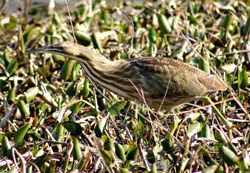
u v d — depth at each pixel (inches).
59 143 421.1
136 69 488.1
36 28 612.4
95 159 390.0
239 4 658.8
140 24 649.0
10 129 472.7
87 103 467.8
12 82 533.0
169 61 494.6
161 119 473.4
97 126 431.5
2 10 712.4
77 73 526.6
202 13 663.1
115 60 529.3
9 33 662.5
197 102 512.1
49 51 495.8
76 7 734.5
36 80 528.1
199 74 494.0
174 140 421.4
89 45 573.3
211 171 366.3
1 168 405.1
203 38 571.8
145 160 391.9
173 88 487.8
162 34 597.6
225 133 423.8
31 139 452.8
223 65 516.1
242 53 535.8
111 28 629.0
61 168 404.2
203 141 409.4
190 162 383.2
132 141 413.1
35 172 410.0
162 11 647.1
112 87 490.9
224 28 562.9
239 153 398.0
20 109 473.4
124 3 725.9
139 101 492.4
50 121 475.5
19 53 579.8
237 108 483.2
